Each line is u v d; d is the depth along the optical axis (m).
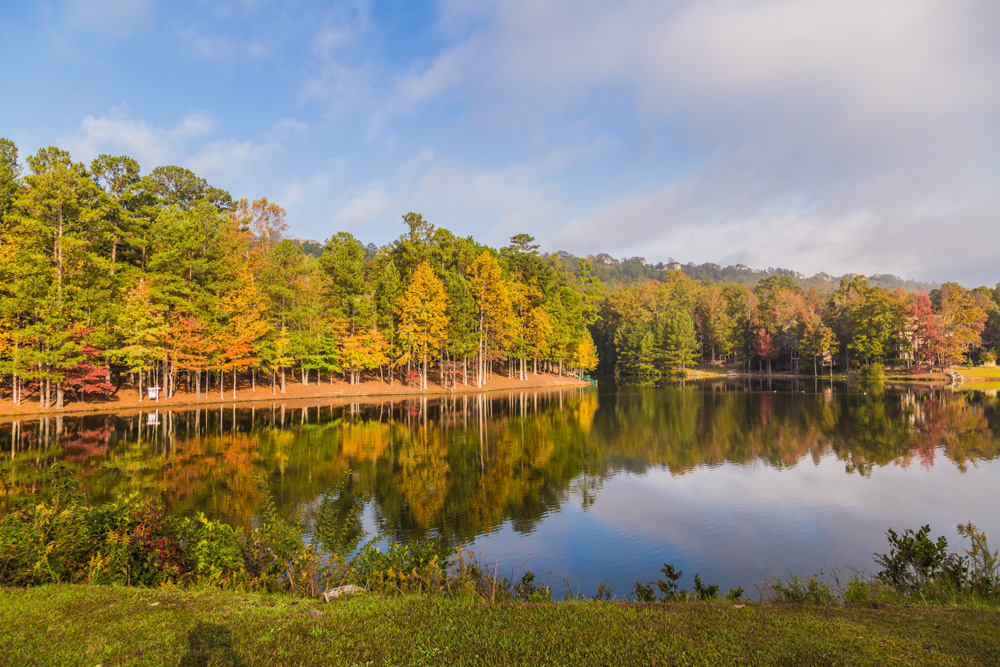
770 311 104.38
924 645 5.46
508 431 33.00
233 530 9.63
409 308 59.47
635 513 16.73
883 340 86.00
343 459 23.38
